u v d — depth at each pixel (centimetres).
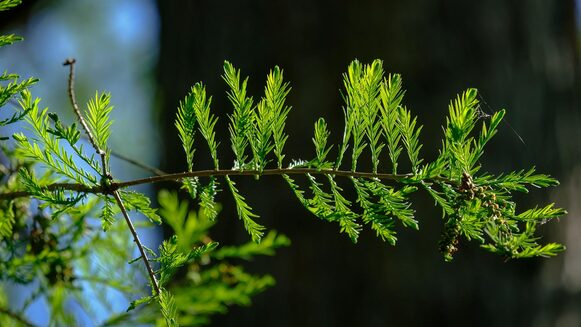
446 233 132
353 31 402
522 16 432
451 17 410
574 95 452
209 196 140
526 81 426
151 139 716
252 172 137
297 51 403
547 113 432
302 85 400
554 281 420
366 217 135
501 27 421
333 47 403
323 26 404
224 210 404
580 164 444
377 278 390
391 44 400
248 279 258
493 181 129
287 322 393
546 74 435
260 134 135
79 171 139
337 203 136
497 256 404
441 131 393
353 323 391
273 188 396
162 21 453
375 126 132
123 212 139
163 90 448
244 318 399
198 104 136
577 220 436
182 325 253
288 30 406
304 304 394
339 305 392
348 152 378
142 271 245
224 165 405
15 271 210
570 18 461
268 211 396
